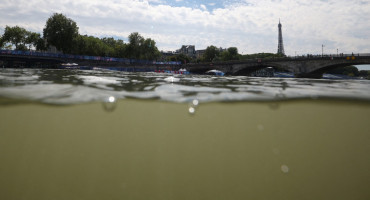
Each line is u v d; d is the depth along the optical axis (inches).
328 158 53.3
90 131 60.8
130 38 2356.1
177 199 39.9
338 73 4744.1
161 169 47.4
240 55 3617.1
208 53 3363.7
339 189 45.1
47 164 46.9
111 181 43.8
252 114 82.0
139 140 57.7
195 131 64.5
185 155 52.7
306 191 44.1
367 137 62.5
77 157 49.8
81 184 43.1
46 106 80.3
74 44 1910.7
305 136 62.8
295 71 1567.4
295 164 51.3
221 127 67.9
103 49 2317.9
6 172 44.6
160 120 72.8
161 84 188.9
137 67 2178.9
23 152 49.5
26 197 38.4
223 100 103.7
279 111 85.7
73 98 94.9
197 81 253.1
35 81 167.6
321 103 99.3
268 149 55.7
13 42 1967.3
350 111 87.3
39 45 1958.7
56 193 40.4
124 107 86.0
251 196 41.6
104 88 136.9
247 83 232.2
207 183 44.5
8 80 167.8
